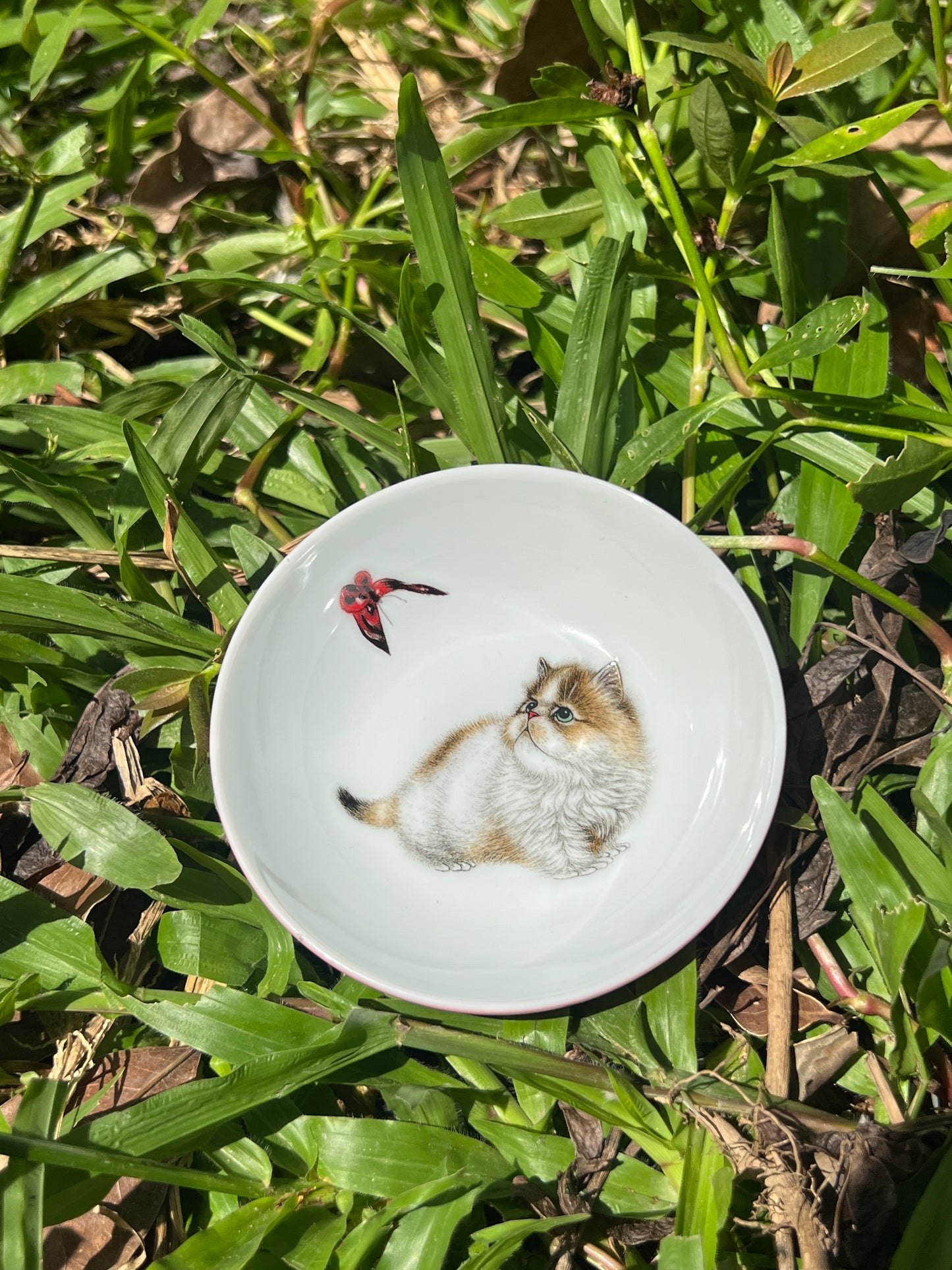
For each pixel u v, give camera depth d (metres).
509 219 0.26
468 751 0.23
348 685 0.23
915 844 0.22
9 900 0.22
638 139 0.25
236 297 0.27
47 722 0.25
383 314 0.27
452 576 0.23
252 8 0.27
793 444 0.25
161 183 0.27
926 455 0.22
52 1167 0.20
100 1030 0.22
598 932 0.21
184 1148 0.20
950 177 0.25
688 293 0.27
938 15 0.22
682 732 0.22
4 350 0.27
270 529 0.25
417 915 0.21
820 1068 0.22
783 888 0.22
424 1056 0.23
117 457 0.25
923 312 0.26
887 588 0.24
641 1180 0.21
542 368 0.26
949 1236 0.19
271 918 0.22
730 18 0.25
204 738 0.23
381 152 0.27
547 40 0.26
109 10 0.25
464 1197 0.20
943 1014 0.21
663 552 0.22
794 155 0.23
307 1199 0.21
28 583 0.23
